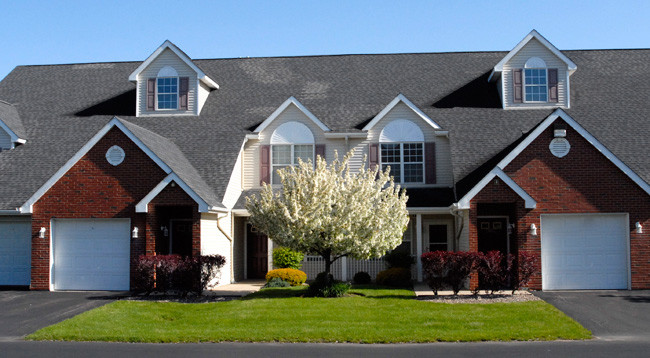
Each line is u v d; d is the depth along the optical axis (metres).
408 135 24.55
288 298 17.44
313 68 29.95
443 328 13.48
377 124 24.73
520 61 25.89
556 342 12.38
